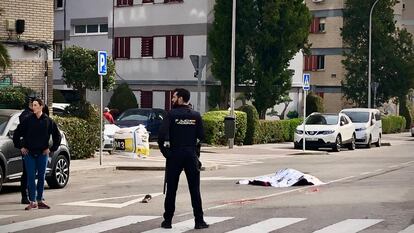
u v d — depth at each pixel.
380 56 54.69
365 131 36.34
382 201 14.01
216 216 12.01
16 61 22.86
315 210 12.74
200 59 28.00
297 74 49.69
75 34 48.97
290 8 38.66
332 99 62.59
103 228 10.78
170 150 10.67
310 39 63.34
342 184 17.41
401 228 10.77
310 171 21.34
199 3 43.09
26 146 12.85
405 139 48.75
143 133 25.00
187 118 10.67
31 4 23.27
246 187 16.72
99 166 21.00
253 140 34.78
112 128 26.30
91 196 14.91
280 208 13.02
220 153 28.92
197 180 10.75
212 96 41.72
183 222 11.37
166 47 44.50
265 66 39.41
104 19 47.38
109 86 26.53
